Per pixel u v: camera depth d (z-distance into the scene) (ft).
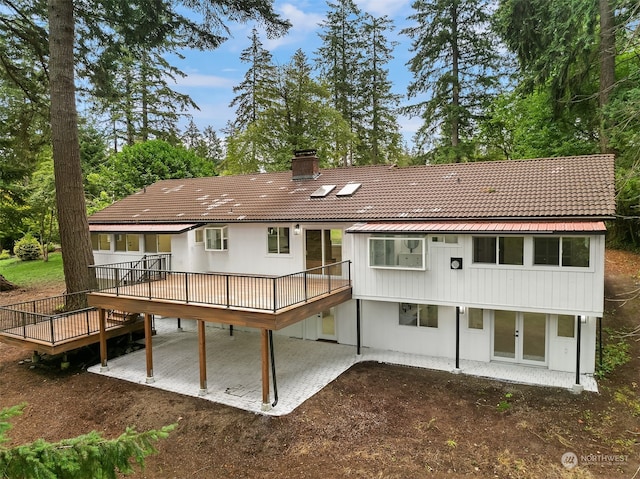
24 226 104.83
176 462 29.53
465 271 41.16
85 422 35.06
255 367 45.60
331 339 53.42
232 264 57.72
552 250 37.70
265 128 101.35
